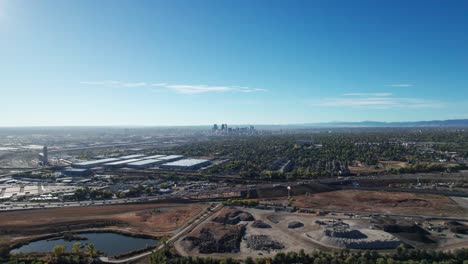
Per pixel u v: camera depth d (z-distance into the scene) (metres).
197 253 157.62
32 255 154.50
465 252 145.62
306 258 145.88
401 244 155.38
